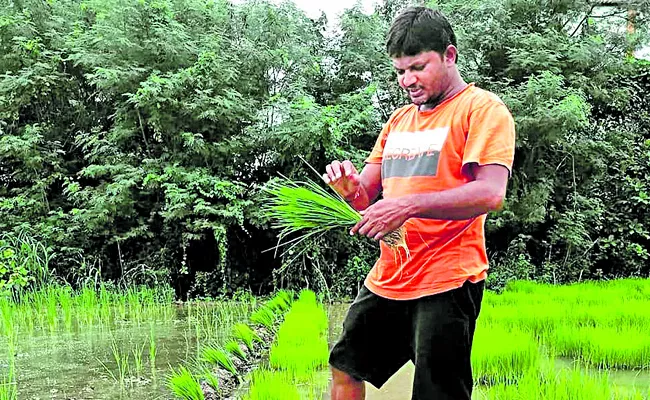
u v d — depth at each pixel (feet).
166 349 21.52
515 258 36.06
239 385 16.81
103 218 33.53
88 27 38.09
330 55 40.96
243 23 39.29
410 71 7.86
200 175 34.53
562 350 19.13
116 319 28.02
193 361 19.49
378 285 8.39
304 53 38.68
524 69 37.19
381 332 8.46
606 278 38.83
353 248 35.68
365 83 40.24
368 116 35.35
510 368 16.08
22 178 36.14
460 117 7.84
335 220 9.26
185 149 35.47
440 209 7.23
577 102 33.35
